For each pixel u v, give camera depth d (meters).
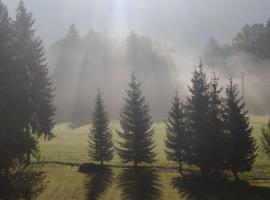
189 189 48.50
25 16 48.16
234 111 53.41
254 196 45.44
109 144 61.66
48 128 58.28
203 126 53.78
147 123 60.53
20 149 26.48
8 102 25.52
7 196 24.28
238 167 52.12
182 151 56.78
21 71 27.42
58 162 63.62
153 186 49.91
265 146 52.78
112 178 54.12
